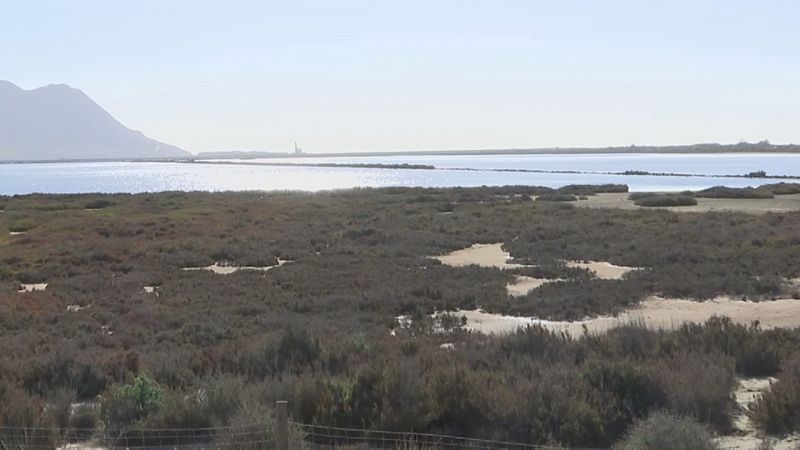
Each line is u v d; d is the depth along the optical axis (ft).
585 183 377.91
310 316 69.72
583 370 37.47
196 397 34.65
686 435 27.73
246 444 27.37
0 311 70.95
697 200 220.02
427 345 49.85
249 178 583.58
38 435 31.04
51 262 113.91
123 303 79.30
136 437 31.63
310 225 164.04
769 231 131.64
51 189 459.73
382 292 81.87
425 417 31.30
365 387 33.83
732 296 80.23
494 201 231.09
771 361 44.37
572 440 30.48
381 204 222.89
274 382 37.09
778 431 32.58
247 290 87.20
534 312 73.26
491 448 29.12
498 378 36.81
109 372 44.65
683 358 42.01
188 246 130.21
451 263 113.39
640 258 107.34
